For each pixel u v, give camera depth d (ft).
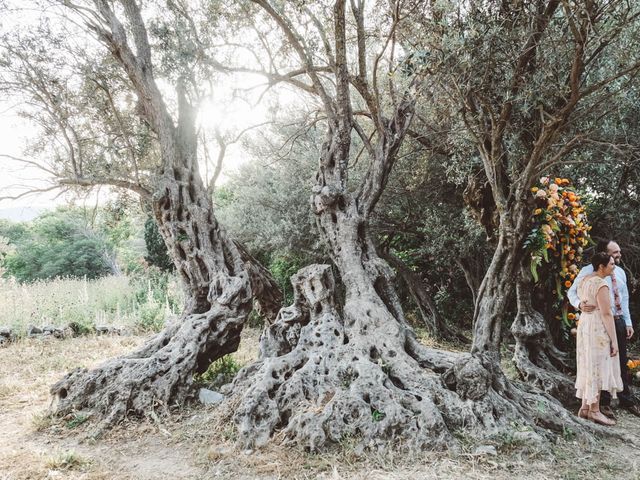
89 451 13.66
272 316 27.30
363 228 19.51
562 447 12.57
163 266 52.03
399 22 17.78
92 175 21.54
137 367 17.10
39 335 30.63
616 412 16.02
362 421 12.75
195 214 21.31
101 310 38.11
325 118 24.43
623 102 18.45
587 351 14.61
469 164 20.72
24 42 19.56
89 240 85.66
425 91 19.10
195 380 19.47
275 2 18.52
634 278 24.08
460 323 33.22
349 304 17.31
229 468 11.97
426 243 29.50
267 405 13.92
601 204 24.17
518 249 17.06
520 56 14.51
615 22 14.53
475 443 12.41
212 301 20.26
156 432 14.89
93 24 20.42
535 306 20.11
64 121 21.06
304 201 31.94
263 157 33.68
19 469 12.28
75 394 16.52
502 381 14.67
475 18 14.05
